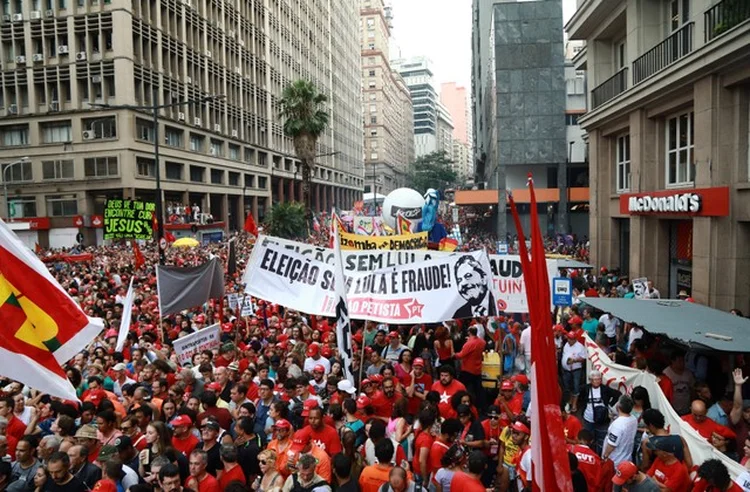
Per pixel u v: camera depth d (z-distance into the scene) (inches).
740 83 531.2
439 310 364.5
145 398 305.3
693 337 313.0
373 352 383.2
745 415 268.7
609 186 941.2
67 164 1765.5
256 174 2652.6
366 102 5398.6
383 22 5743.1
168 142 1929.1
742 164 537.0
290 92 1792.6
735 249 542.0
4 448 250.4
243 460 257.1
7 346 218.2
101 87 1731.1
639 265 761.0
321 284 398.3
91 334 234.5
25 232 1749.5
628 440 263.1
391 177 5890.8
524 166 1982.0
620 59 898.1
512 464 269.3
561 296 474.3
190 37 2057.1
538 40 1875.0
